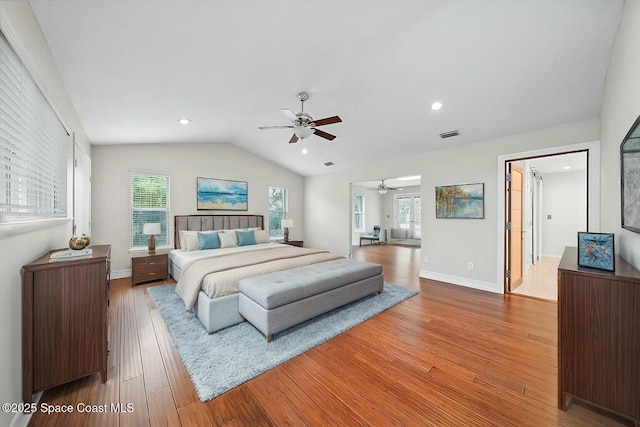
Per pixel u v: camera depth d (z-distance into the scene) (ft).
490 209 12.68
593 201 9.78
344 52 7.66
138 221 15.40
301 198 23.58
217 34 6.56
